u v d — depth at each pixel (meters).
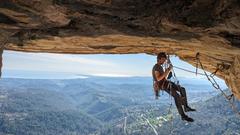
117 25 3.01
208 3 2.36
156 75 3.97
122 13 2.66
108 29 3.16
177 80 4.04
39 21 2.89
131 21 2.86
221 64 4.64
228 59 4.18
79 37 3.54
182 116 3.96
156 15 2.66
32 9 2.61
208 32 2.82
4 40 3.60
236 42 2.92
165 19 2.70
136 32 3.18
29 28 3.15
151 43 3.83
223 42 3.03
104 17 2.80
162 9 2.56
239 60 3.88
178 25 2.73
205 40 3.14
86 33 3.35
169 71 4.02
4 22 2.92
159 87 4.02
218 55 4.09
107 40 3.71
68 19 2.89
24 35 3.48
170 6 2.51
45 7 2.58
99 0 2.44
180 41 3.39
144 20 2.80
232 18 2.36
